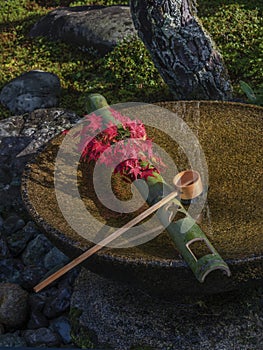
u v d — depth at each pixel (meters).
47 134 2.73
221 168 2.17
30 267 2.40
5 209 2.70
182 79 2.95
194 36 2.86
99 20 3.74
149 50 2.95
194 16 2.88
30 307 2.26
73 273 2.33
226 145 2.22
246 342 1.92
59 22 3.91
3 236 2.55
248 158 2.18
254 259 1.67
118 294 2.06
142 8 2.83
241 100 3.02
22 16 4.36
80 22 3.78
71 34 3.80
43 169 2.03
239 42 3.54
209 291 1.75
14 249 2.52
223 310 1.97
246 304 1.99
